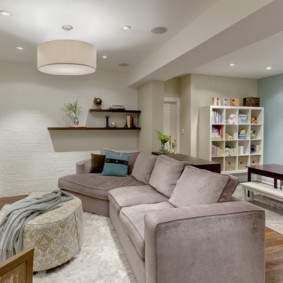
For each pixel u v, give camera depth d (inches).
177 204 86.9
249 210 67.2
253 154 216.2
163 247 58.0
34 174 182.1
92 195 128.5
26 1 90.4
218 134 201.5
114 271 80.9
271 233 112.7
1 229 84.3
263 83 223.1
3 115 172.2
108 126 197.9
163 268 58.1
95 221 122.3
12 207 88.7
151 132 178.9
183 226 59.9
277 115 209.3
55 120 185.5
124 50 146.5
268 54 153.1
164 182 104.0
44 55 100.3
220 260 63.6
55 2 91.4
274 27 86.1
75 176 144.6
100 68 191.6
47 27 114.2
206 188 78.1
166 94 216.8
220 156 202.2
